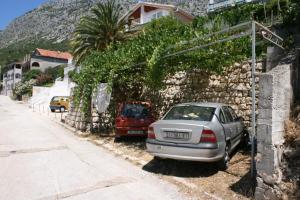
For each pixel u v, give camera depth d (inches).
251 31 255.6
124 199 218.8
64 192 232.4
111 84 500.4
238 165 297.4
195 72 470.9
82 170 295.9
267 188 200.1
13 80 3378.4
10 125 722.8
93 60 538.6
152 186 246.7
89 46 991.6
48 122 819.4
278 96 206.2
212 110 297.3
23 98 2359.7
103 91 526.3
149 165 313.7
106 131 555.8
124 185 249.1
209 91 447.5
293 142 207.2
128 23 1048.2
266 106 202.2
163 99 533.6
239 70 405.4
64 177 272.2
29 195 226.2
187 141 261.1
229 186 241.0
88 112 571.5
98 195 226.2
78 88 612.4
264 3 586.6
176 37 370.6
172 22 976.9
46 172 288.8
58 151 390.9
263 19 569.0
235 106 407.2
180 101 497.4
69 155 366.0
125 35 991.0
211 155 255.9
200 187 243.0
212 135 258.2
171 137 268.2
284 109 214.7
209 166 299.0
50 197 221.8
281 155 203.9
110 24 973.2
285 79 216.2
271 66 277.3
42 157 353.7
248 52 366.6
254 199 210.2
